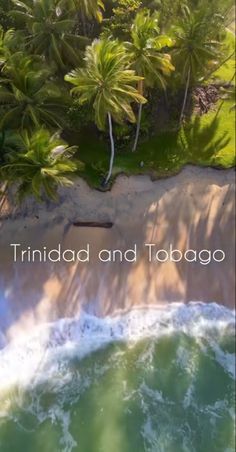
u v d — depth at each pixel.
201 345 29.39
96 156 33.19
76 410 26.30
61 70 29.30
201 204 33.16
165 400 27.20
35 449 24.78
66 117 30.02
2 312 28.09
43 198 30.95
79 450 24.97
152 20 27.12
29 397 26.42
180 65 31.03
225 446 25.89
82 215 31.42
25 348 27.44
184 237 31.98
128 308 29.64
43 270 29.58
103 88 25.00
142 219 32.00
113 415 26.36
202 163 34.22
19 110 26.44
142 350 28.73
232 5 33.03
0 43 26.47
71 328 28.47
